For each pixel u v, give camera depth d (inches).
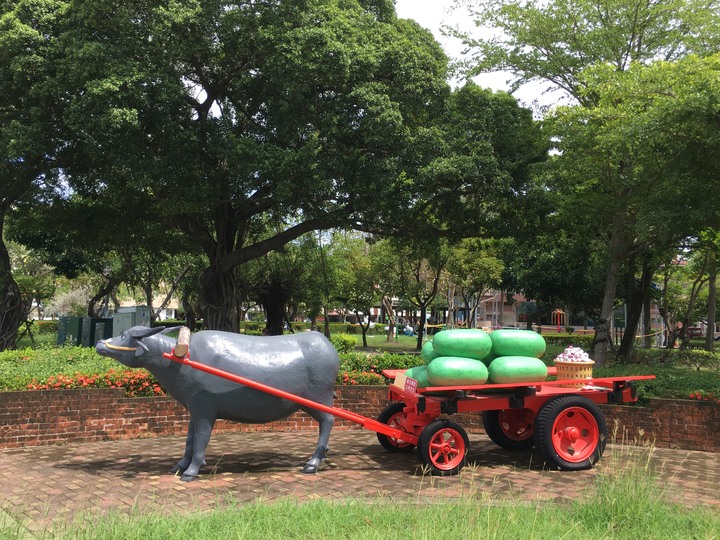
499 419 335.9
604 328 676.7
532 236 786.8
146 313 836.0
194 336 277.6
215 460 299.6
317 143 689.0
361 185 689.6
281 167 639.1
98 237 872.3
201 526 182.4
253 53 703.7
